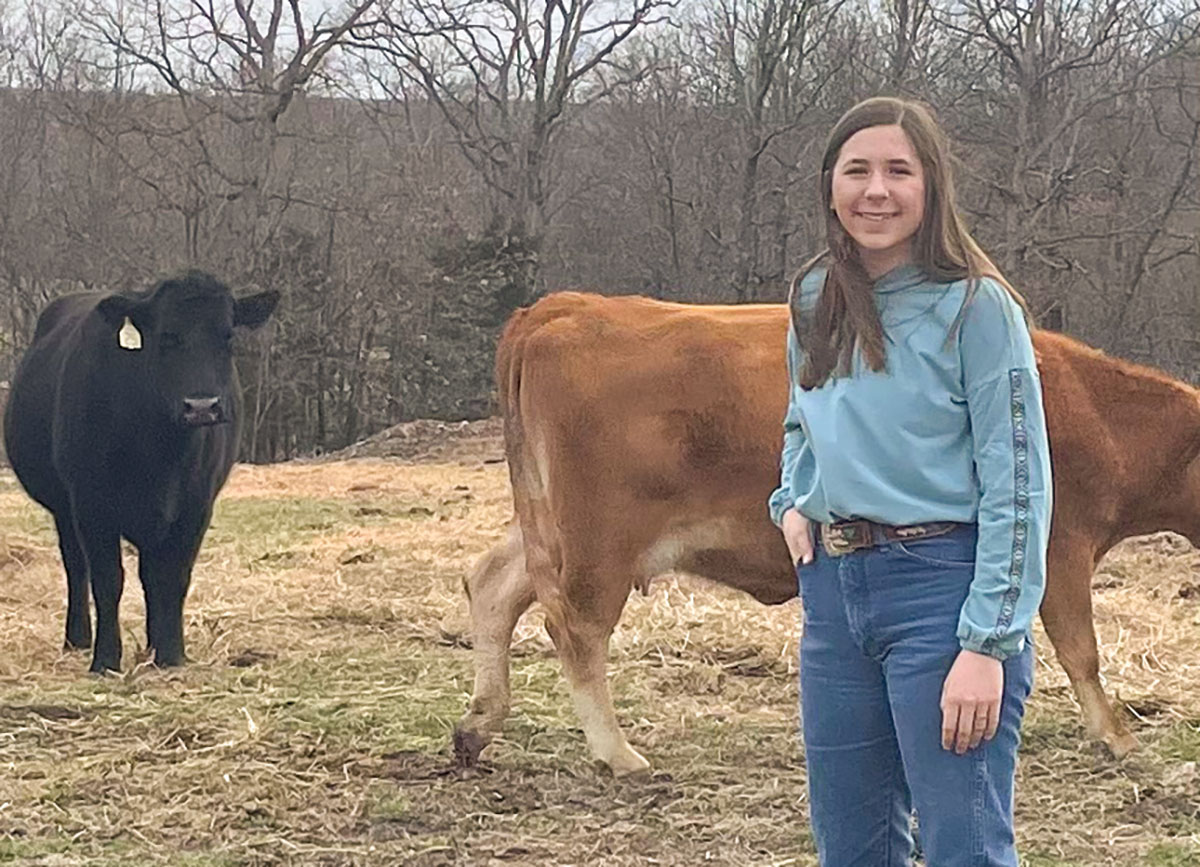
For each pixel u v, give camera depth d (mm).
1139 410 5801
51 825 5117
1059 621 5750
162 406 7430
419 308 33531
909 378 3527
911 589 3539
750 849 4949
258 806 5254
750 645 7520
